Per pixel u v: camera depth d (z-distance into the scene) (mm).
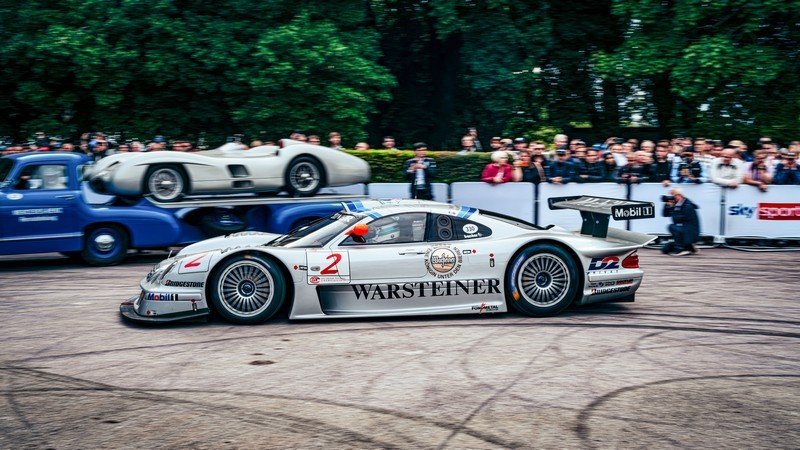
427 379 5434
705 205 12906
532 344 6418
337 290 7184
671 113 18938
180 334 6746
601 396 5082
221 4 16766
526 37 17406
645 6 16750
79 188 10750
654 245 12836
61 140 16797
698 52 16219
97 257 10867
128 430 4453
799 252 12258
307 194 11773
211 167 11156
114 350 6223
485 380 5418
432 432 4426
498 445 4242
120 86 16125
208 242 7973
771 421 4645
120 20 15539
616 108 19734
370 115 19703
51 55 15438
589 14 19125
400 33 19344
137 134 17078
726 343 6527
